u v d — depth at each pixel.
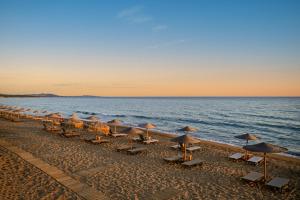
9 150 14.61
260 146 9.78
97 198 8.16
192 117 50.56
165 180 10.28
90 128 23.52
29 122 30.69
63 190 8.79
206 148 17.28
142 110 75.69
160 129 32.91
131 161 13.09
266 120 44.16
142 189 9.23
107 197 8.30
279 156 16.11
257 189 9.47
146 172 11.27
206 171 11.71
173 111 69.44
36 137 19.86
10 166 11.47
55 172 10.75
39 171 10.84
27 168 11.23
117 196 8.51
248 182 10.20
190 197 8.60
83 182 9.76
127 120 44.81
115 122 20.64
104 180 10.06
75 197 8.21
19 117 36.88
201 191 9.19
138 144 17.94
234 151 16.59
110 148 16.31
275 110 68.62
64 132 20.98
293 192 9.28
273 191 9.27
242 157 14.27
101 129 22.38
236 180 10.49
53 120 28.48
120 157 13.90
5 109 39.97
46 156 13.69
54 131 22.88
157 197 8.52
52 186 9.15
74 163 12.43
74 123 25.81
